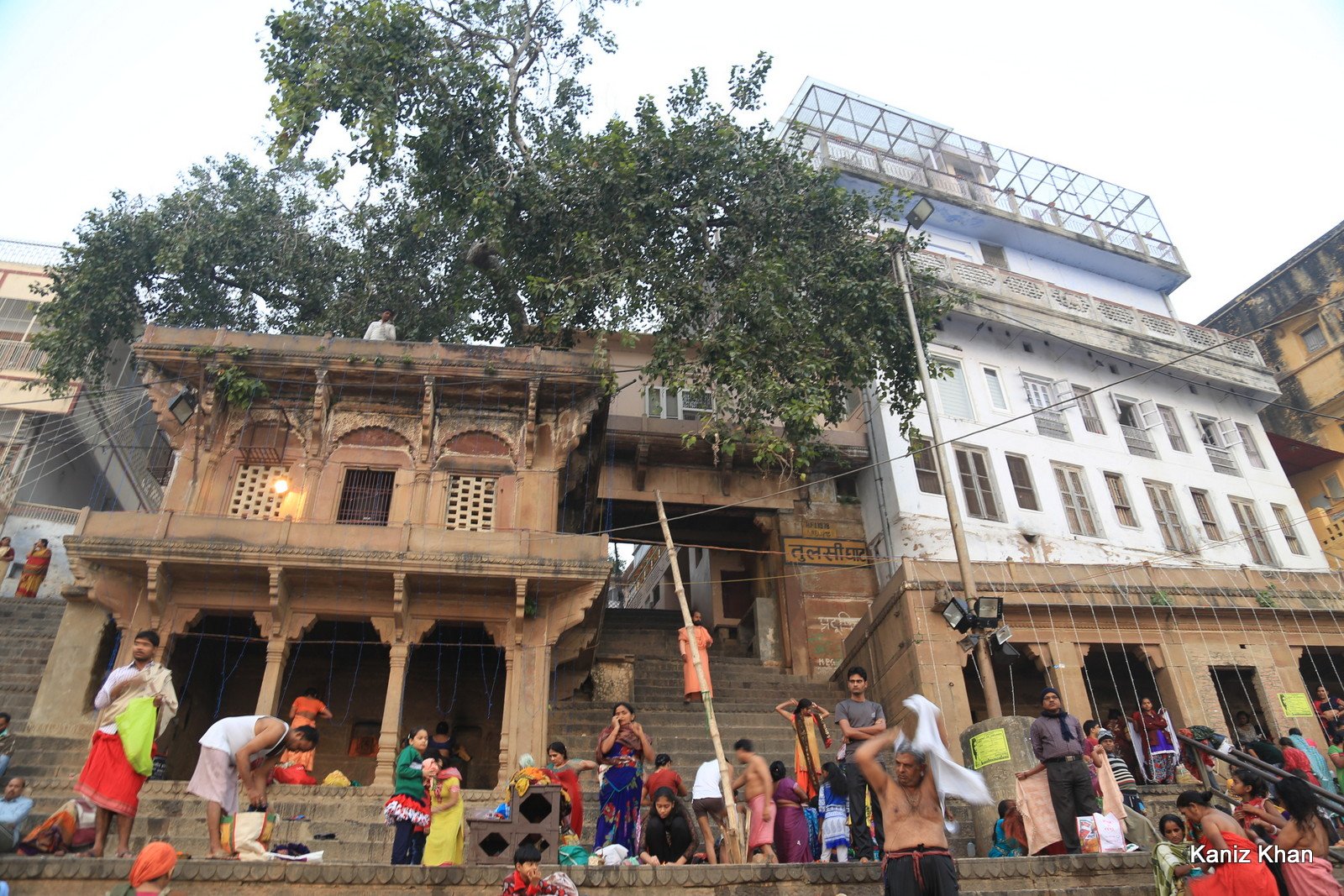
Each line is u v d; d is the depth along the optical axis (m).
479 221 16.14
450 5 17.33
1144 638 17.00
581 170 16.38
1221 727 16.38
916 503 21.39
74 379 19.62
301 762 10.98
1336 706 16.00
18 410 21.66
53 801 10.39
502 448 15.96
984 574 16.78
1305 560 25.86
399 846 8.12
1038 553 21.95
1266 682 17.08
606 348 15.42
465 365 15.58
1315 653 18.12
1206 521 25.16
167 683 7.83
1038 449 23.66
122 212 19.67
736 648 22.56
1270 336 32.31
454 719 15.91
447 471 15.63
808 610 21.19
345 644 15.61
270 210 20.08
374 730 15.52
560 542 14.27
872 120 27.89
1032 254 28.64
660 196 15.74
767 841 8.34
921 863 5.92
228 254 19.27
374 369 15.46
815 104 27.28
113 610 13.29
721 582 23.16
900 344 17.03
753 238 16.67
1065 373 25.38
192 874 6.91
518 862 6.66
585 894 7.28
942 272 24.45
